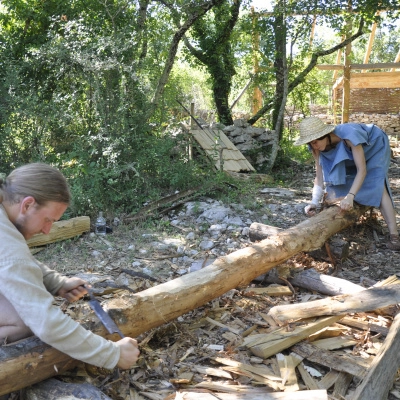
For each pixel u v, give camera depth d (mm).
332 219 4363
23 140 6492
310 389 2521
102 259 4520
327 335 2986
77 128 6586
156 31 8258
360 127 4668
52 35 6898
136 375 2627
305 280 3717
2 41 7359
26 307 2072
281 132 10547
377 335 2984
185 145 7379
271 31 9539
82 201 5633
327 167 4793
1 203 2184
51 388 2262
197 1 8078
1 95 6504
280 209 6184
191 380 2611
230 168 8242
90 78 6457
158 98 7617
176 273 4207
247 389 2473
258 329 3160
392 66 13258
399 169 9648
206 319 3271
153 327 2838
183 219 5660
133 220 5547
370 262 4422
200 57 10844
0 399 2268
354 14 9695
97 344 2203
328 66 13758
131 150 6387
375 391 2359
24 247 2135
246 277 3461
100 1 7137
